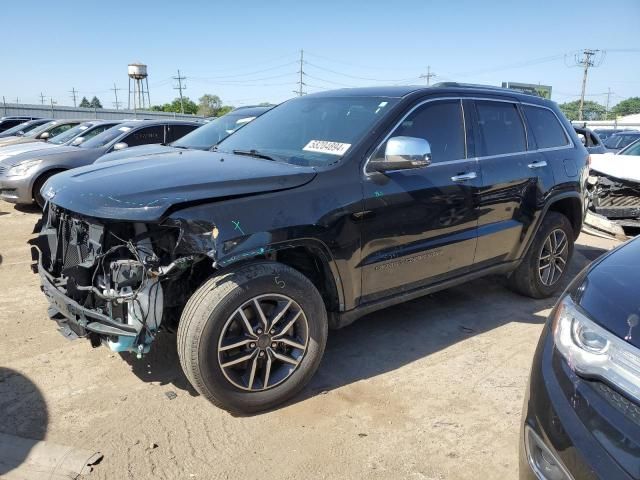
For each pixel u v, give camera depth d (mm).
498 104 4492
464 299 5035
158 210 2678
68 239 3297
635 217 6430
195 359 2820
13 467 2596
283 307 3045
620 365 1774
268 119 4434
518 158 4457
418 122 3811
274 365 3189
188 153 3941
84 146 9750
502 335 4254
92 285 2998
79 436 2848
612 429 1729
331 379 3518
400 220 3533
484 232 4180
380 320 4492
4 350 3775
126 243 2895
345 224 3236
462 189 3920
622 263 2258
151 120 10359
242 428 2969
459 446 2869
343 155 3424
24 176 8883
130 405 3150
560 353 2037
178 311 3188
